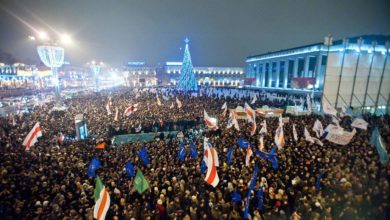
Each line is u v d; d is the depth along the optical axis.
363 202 7.90
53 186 8.64
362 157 11.47
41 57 25.12
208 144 9.77
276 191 8.65
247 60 80.50
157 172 9.83
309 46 46.34
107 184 9.14
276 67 60.91
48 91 59.28
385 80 38.72
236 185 9.02
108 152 12.93
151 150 12.80
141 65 116.19
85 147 13.55
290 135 15.66
